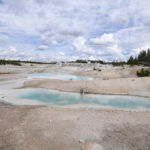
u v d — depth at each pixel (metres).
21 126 9.25
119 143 7.39
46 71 61.91
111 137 8.00
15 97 18.45
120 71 48.59
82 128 9.12
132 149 6.89
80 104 15.84
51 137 7.83
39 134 8.16
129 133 8.52
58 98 18.44
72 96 19.62
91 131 8.72
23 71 60.69
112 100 17.78
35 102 16.34
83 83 26.42
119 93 21.22
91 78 42.97
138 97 19.33
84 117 11.27
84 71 56.69
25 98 18.08
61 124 9.72
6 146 6.91
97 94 20.88
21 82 30.30
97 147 6.97
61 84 26.59
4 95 19.30
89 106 15.05
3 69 62.12
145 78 26.58
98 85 24.83
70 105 15.36
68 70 64.00
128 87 23.36
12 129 8.77
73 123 9.95
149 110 13.83
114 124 9.88
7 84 28.00
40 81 30.11
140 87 23.02
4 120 10.29
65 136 8.00
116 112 12.88
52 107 14.29
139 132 8.65
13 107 14.02
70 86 25.09
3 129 8.73
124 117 11.43
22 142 7.27
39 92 21.70
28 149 6.69
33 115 11.52
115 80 27.14
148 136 8.12
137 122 10.30
